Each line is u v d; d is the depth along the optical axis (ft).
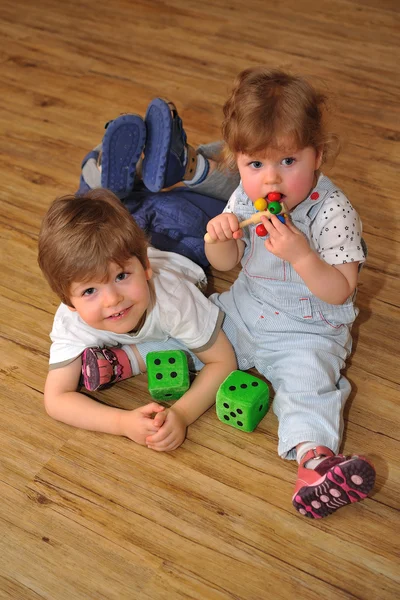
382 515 3.95
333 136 3.98
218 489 4.10
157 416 4.18
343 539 3.84
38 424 4.50
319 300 4.39
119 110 7.35
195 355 4.74
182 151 5.36
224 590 3.66
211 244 4.52
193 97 7.50
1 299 5.37
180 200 5.50
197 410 4.40
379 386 4.64
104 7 9.23
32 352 4.98
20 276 5.56
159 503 4.05
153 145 5.24
